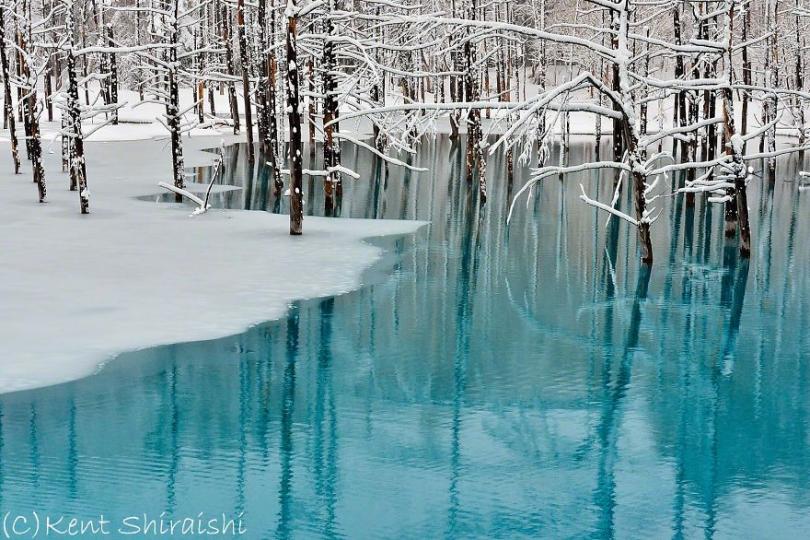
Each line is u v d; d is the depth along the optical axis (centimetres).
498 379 1359
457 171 4309
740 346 1538
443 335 1569
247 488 990
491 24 1967
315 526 910
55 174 3700
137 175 3722
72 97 2552
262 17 4100
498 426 1182
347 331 1562
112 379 1288
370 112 2011
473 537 895
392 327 1600
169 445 1095
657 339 1573
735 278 2033
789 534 912
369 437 1138
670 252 2325
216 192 3278
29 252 1998
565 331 1612
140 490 979
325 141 2998
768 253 2316
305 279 1878
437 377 1359
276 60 4081
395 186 3653
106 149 4912
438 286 1908
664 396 1301
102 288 1709
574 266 2141
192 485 996
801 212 3003
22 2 4394
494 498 982
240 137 5847
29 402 1198
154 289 1720
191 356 1397
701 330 1630
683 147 3553
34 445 1080
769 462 1085
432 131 2173
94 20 6200
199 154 4738
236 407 1221
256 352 1431
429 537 891
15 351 1355
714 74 2955
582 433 1164
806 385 1350
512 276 2027
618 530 915
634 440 1144
